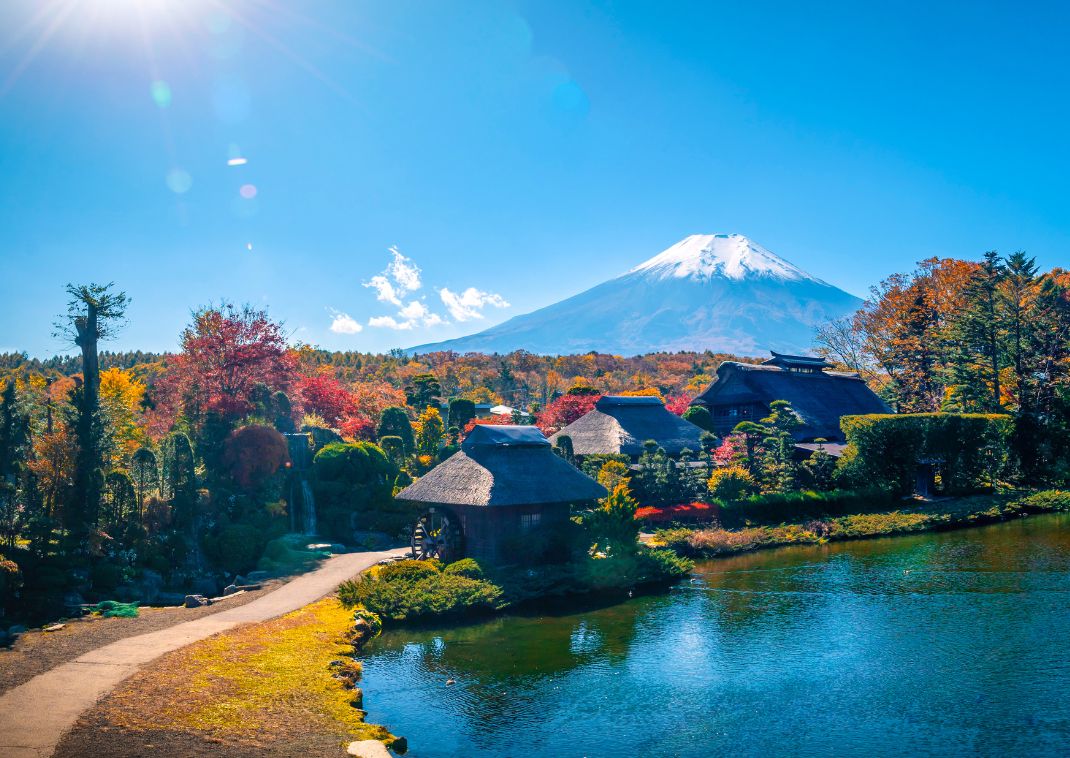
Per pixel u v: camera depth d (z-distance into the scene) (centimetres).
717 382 7912
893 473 6081
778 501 5294
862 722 2134
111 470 3647
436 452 5881
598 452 6025
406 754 1941
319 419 6291
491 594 3262
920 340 9319
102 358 14888
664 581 3850
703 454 5728
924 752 1948
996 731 2061
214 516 3909
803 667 2575
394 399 9106
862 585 3691
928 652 2688
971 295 8056
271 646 2512
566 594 3547
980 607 3222
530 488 3862
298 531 4472
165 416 5169
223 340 5062
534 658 2683
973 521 5434
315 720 1966
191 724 1864
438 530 4050
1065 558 4156
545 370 18312
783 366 8512
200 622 2772
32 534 3100
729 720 2161
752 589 3669
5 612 2747
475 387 14950
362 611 3002
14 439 3362
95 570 3164
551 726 2125
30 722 1830
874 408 8456
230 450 4303
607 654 2727
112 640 2509
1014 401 7769
